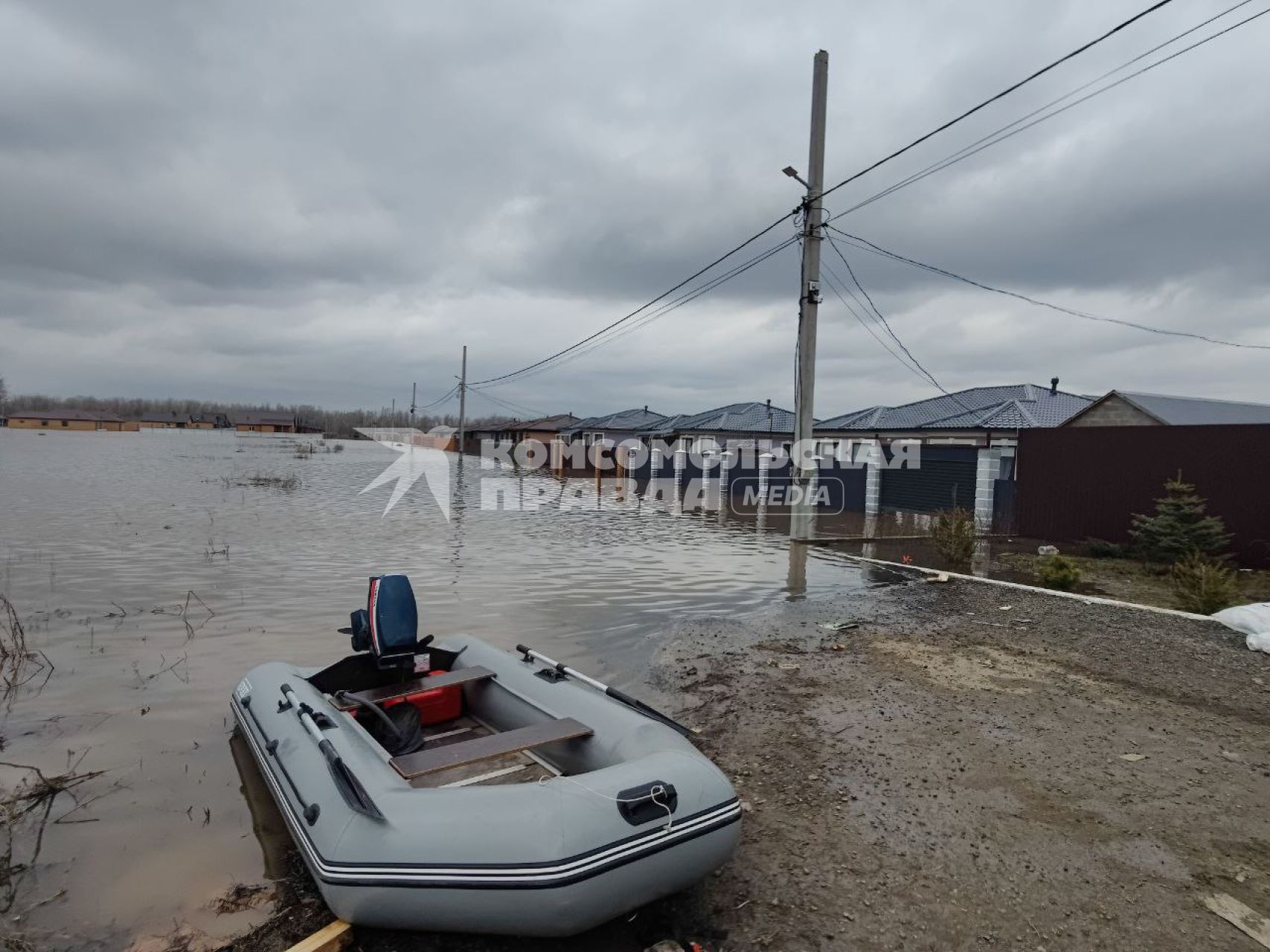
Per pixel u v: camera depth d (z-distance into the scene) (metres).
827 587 9.93
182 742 4.70
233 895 3.14
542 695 4.22
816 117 13.54
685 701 5.46
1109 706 5.18
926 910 2.92
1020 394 21.88
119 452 45.34
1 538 12.73
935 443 20.59
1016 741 4.58
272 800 3.97
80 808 3.86
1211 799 3.81
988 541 14.45
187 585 9.27
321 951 2.71
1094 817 3.63
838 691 5.59
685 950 2.68
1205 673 5.92
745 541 14.57
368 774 3.14
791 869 3.23
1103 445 13.66
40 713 5.14
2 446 49.72
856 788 3.97
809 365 13.66
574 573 10.77
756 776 4.17
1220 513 12.06
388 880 2.67
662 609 8.52
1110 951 2.67
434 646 5.18
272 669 4.79
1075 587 9.80
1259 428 11.70
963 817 3.65
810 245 13.52
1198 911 2.90
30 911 3.01
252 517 16.44
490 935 2.74
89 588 9.04
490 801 2.79
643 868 2.69
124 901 3.09
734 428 30.73
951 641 7.00
